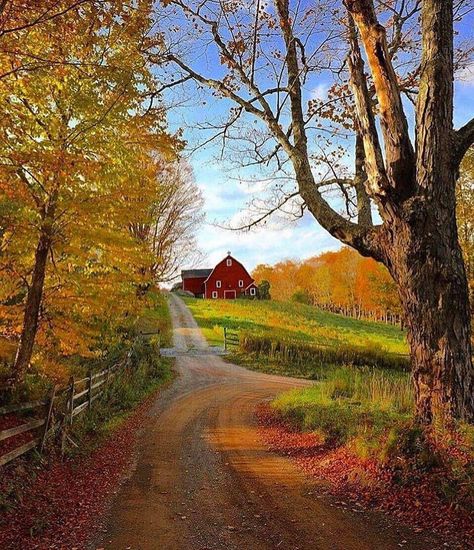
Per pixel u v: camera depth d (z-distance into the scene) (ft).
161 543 16.75
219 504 20.93
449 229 22.56
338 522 18.10
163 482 24.62
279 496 21.74
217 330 133.08
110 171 31.83
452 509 17.46
